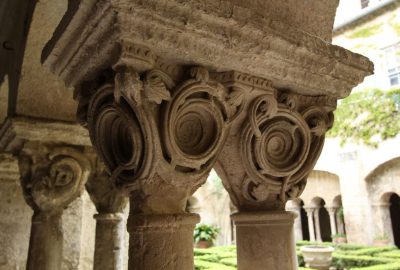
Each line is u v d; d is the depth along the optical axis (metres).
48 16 2.14
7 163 3.57
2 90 3.10
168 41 1.13
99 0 1.03
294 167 1.56
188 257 1.23
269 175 1.51
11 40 2.63
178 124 1.26
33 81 2.31
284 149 1.57
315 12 1.61
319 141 1.66
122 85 1.11
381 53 10.66
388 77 10.41
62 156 2.48
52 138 2.45
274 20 1.31
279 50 1.35
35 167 2.41
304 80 1.50
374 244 9.88
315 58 1.46
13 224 3.63
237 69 1.34
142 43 1.10
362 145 10.45
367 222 10.14
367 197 10.25
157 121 1.18
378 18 10.84
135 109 1.14
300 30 1.40
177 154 1.21
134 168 1.20
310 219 12.60
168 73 1.23
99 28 1.11
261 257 1.49
